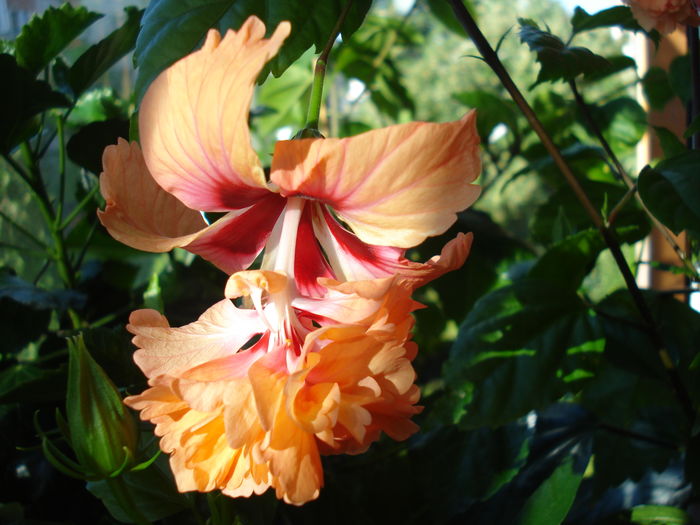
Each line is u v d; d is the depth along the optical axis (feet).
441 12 2.10
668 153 1.26
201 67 0.54
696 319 1.23
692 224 0.91
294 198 0.65
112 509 0.88
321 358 0.57
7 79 1.05
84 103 1.53
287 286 0.64
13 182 1.72
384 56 2.19
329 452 0.65
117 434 0.74
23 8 1.73
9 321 1.24
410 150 0.54
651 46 1.73
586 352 1.09
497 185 3.18
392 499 1.23
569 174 1.03
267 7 0.84
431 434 1.27
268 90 2.17
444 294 1.50
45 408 1.10
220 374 0.60
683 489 1.32
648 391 1.26
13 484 1.06
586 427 1.30
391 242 0.60
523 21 1.22
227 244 0.71
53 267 1.82
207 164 0.60
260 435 0.57
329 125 2.18
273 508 0.89
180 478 0.60
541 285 1.14
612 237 1.04
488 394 1.07
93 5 1.86
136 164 0.64
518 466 1.16
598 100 1.83
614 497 1.37
